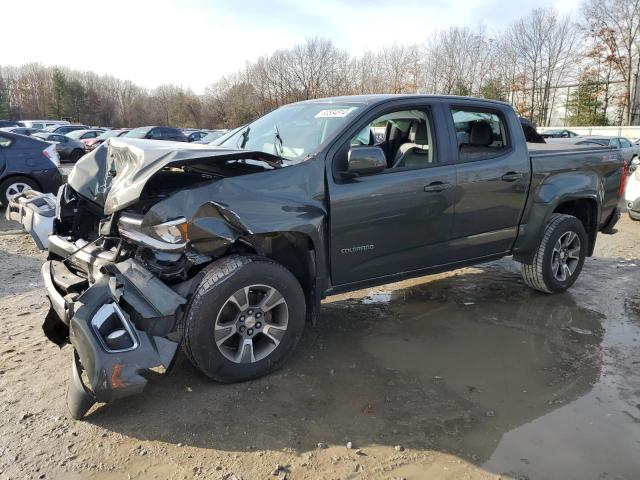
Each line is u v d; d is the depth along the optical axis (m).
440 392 3.26
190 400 3.09
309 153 3.54
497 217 4.46
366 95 4.16
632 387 3.36
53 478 2.42
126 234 3.07
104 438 2.73
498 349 3.90
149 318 2.90
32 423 2.84
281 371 3.48
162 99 81.88
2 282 5.19
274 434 2.79
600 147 5.48
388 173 3.77
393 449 2.69
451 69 52.25
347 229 3.58
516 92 51.62
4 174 8.76
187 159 2.94
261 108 55.59
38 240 4.31
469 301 4.95
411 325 4.36
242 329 3.23
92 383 2.70
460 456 2.64
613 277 5.77
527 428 2.89
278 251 3.56
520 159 4.56
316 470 2.52
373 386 3.32
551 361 3.72
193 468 2.51
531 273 5.02
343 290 3.75
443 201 4.02
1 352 3.66
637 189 8.59
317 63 53.41
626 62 44.75
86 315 2.80
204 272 3.14
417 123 4.23
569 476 2.50
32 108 82.50
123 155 3.55
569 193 4.89
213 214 3.03
